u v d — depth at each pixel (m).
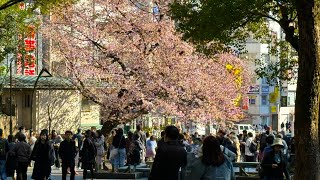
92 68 36.50
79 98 47.41
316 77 12.47
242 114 43.09
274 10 19.98
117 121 36.06
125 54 36.00
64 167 21.25
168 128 11.48
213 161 9.42
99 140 27.27
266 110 73.62
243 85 43.88
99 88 36.75
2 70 37.06
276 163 14.77
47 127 46.16
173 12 21.36
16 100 45.50
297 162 12.59
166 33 35.94
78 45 37.22
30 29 33.38
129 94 35.62
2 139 20.42
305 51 12.49
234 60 39.66
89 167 23.44
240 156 33.16
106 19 36.84
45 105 46.12
